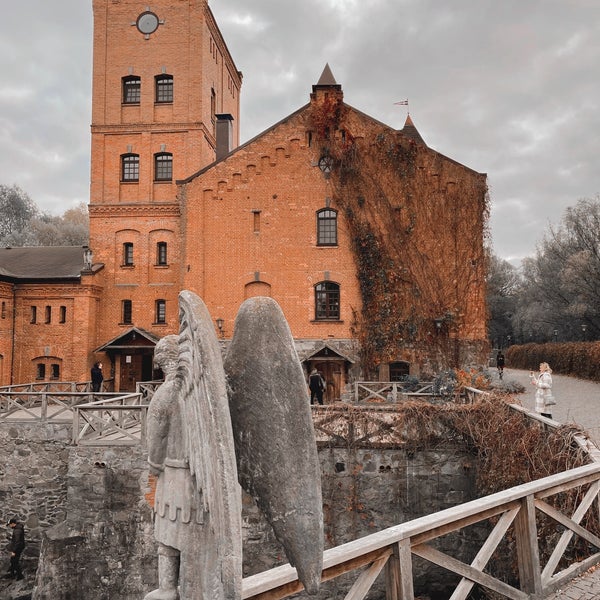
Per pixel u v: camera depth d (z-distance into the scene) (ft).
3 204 242.78
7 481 53.42
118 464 45.85
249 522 41.32
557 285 164.76
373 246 87.71
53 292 96.68
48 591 42.70
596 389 81.66
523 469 32.48
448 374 76.79
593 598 15.53
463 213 86.69
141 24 101.86
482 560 14.30
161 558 8.51
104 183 101.09
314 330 88.22
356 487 45.11
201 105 100.68
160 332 98.53
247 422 8.16
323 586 37.83
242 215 89.92
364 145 88.74
